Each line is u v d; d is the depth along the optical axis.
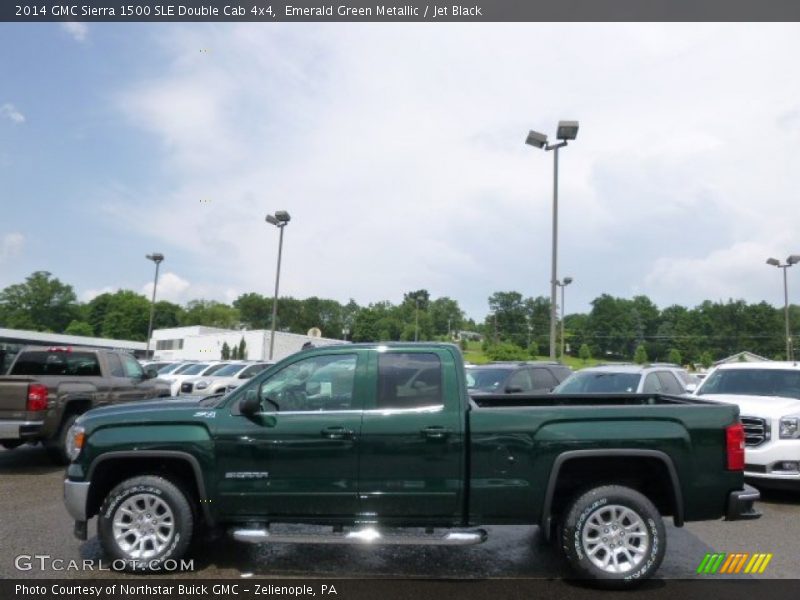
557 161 20.16
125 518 5.20
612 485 5.12
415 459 5.05
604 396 6.46
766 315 94.00
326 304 139.12
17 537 6.10
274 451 5.09
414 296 83.25
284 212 28.34
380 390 5.21
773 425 8.11
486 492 5.00
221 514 5.10
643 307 102.31
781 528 6.79
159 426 5.21
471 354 83.88
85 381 10.40
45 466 10.12
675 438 5.01
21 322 116.56
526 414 5.05
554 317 20.12
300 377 5.34
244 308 138.00
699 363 88.38
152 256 41.50
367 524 5.09
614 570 4.91
